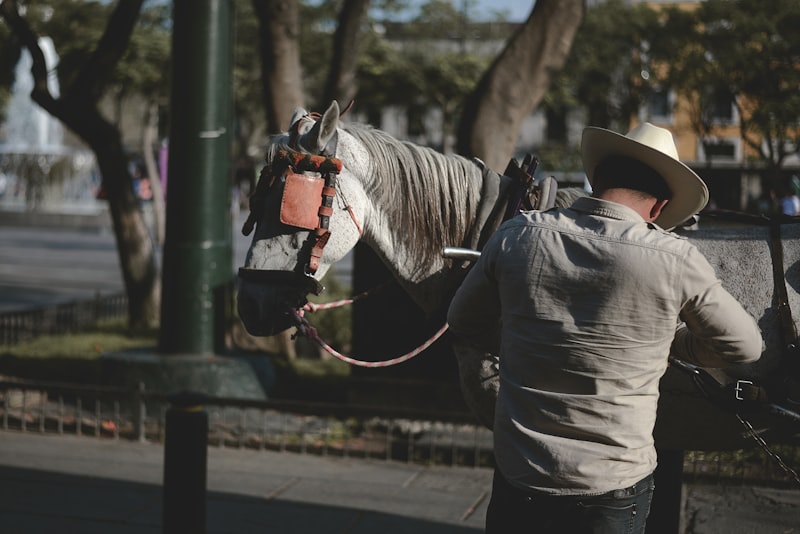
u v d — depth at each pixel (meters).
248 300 3.15
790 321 2.89
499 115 7.11
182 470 3.89
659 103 23.06
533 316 2.40
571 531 2.35
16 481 5.38
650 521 3.35
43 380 8.12
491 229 3.26
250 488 5.39
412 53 27.98
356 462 5.99
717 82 12.30
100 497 5.13
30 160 33.78
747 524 3.96
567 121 32.62
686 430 3.07
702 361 2.45
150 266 11.02
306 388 7.80
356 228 3.19
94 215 30.47
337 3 24.25
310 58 24.92
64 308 11.06
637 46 21.72
